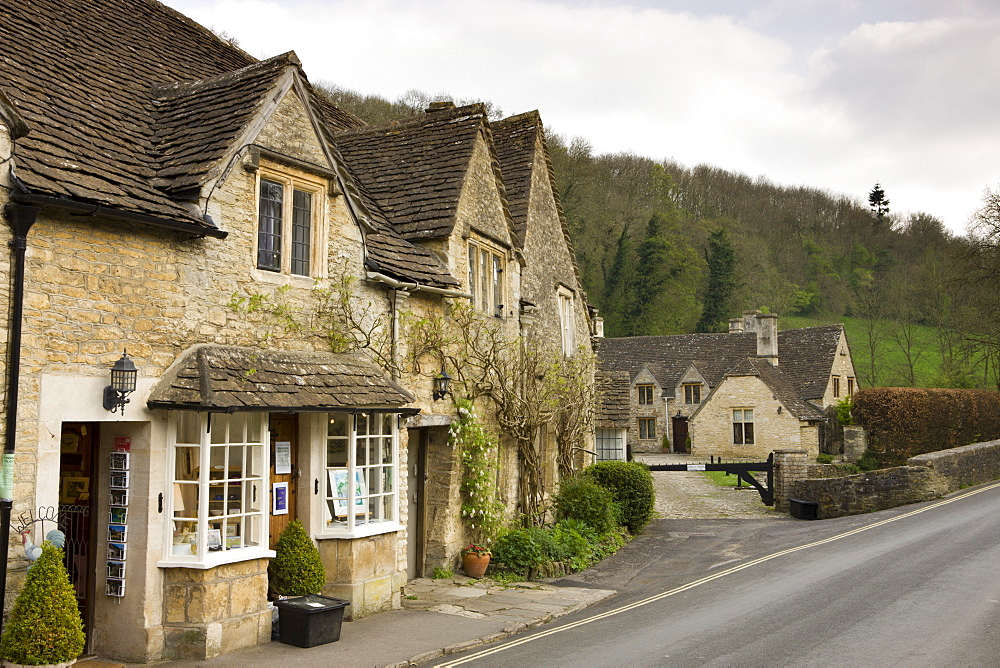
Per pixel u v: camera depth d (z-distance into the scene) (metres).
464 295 11.37
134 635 7.10
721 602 10.14
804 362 47.09
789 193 76.25
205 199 7.82
